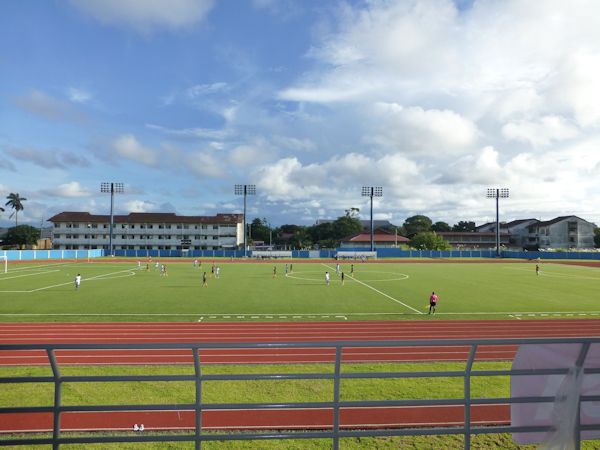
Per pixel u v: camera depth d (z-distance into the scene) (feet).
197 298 105.70
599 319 81.51
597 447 25.82
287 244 494.59
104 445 28.40
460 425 33.12
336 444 16.03
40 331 68.69
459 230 581.53
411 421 33.73
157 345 15.02
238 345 15.14
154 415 34.12
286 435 15.80
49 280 149.28
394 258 312.71
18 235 364.99
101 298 105.09
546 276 173.68
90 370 45.73
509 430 16.15
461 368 47.75
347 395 38.37
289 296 110.42
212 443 28.30
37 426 32.14
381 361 50.06
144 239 362.94
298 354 52.37
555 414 16.08
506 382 42.11
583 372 15.72
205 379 15.60
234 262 264.93
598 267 228.63
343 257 302.45
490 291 123.54
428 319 80.53
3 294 112.27
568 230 402.93
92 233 359.05
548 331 71.31
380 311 88.48
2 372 45.03
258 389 39.55
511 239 447.42
